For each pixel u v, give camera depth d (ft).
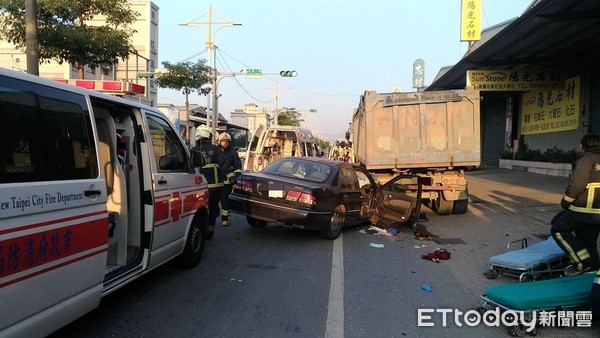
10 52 101.14
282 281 18.25
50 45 43.06
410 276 19.40
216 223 30.42
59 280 10.37
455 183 35.27
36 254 9.60
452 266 21.12
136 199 15.35
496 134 107.04
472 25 82.53
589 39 59.72
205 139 28.48
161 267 19.74
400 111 35.09
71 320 11.07
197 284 17.58
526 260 18.04
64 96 11.23
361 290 17.40
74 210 10.89
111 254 14.99
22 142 9.57
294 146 58.59
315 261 21.49
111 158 14.82
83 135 11.70
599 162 16.25
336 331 13.57
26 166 9.59
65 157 10.85
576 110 70.38
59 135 10.77
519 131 93.50
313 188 24.90
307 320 14.37
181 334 13.10
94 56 47.50
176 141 18.34
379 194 30.50
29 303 9.47
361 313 15.10
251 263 20.83
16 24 42.04
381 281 18.61
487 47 63.16
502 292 14.37
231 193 27.40
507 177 69.72
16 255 9.05
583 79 68.85
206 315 14.55
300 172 27.61
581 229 16.93
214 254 22.27
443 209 35.78
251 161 54.08
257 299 16.11
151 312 14.70
